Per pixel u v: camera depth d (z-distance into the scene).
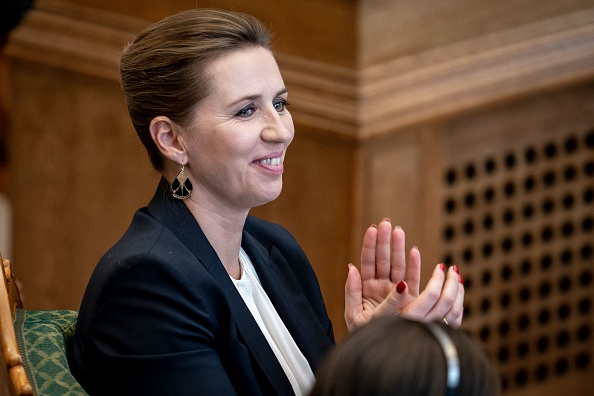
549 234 9.98
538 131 9.56
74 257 9.06
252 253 4.48
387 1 8.66
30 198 8.98
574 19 9.26
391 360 2.66
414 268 4.40
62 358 3.85
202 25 3.99
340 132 8.74
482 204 9.52
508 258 9.84
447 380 2.63
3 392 3.88
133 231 4.09
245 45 4.02
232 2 8.51
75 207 9.00
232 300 4.09
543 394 10.30
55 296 9.11
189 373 3.76
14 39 8.59
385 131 8.77
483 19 8.98
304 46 8.58
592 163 9.89
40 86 8.80
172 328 3.78
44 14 8.59
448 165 9.25
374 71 8.73
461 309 4.20
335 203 8.95
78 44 8.65
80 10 8.61
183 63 3.96
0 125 9.20
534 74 9.16
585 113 9.69
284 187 8.89
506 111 9.36
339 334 9.15
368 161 8.89
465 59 8.98
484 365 2.71
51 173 8.96
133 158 8.92
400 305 4.20
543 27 9.18
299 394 4.27
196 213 4.16
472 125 9.27
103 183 8.97
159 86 4.01
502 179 9.56
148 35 4.05
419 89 8.84
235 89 3.97
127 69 4.09
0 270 3.90
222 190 4.09
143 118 4.11
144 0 8.59
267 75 4.04
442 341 2.69
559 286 10.19
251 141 4.00
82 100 8.83
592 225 10.09
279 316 4.44
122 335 3.80
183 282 3.84
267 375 4.05
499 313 9.94
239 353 3.97
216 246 4.21
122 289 3.83
